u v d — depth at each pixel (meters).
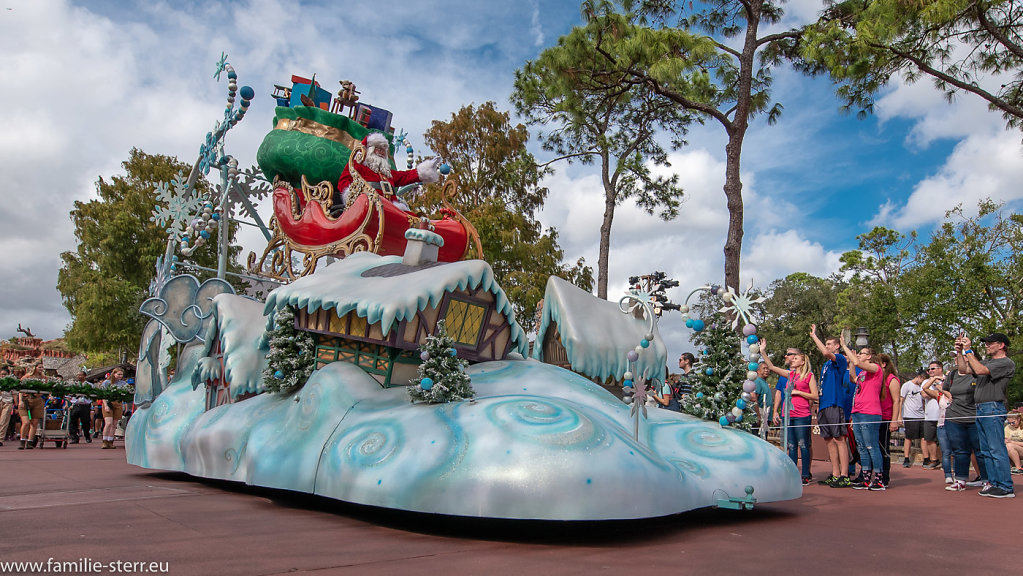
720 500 6.04
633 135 26.31
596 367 8.62
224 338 8.90
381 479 5.48
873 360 9.18
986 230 30.20
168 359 10.84
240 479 7.40
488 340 8.05
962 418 8.80
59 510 5.73
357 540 4.90
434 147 35.16
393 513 6.20
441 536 5.17
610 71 18.67
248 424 7.70
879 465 8.87
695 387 7.85
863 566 4.24
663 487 5.34
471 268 7.64
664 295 8.93
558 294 9.02
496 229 30.95
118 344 39.53
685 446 6.75
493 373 7.41
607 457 5.17
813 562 4.35
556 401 5.85
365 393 6.95
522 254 31.42
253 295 12.37
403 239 11.48
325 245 11.59
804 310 50.16
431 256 8.54
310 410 6.89
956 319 28.69
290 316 8.15
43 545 4.25
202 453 8.06
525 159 26.67
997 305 29.00
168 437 8.97
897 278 34.81
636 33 17.73
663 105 22.81
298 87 13.22
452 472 5.17
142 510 5.92
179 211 12.24
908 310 30.17
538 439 5.20
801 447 9.97
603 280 25.55
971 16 16.98
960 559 4.49
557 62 18.42
